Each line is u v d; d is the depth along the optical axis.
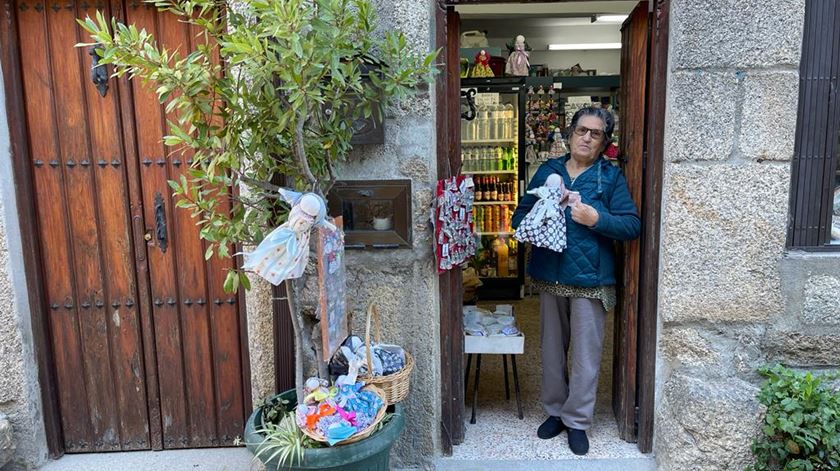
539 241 2.50
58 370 2.80
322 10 1.80
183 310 2.78
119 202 2.68
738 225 2.42
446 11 2.43
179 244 2.73
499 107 5.20
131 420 2.86
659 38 2.39
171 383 2.84
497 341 2.91
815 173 2.48
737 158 2.39
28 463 2.71
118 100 2.61
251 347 2.69
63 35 2.56
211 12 2.46
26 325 2.66
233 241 2.02
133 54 1.72
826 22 2.40
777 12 2.30
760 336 2.50
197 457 2.82
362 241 2.49
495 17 5.53
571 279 2.60
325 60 1.78
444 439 2.69
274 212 2.20
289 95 1.84
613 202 2.58
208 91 1.84
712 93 2.36
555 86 5.46
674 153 2.40
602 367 3.74
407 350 2.59
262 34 1.68
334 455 1.85
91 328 2.77
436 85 2.47
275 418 2.18
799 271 2.44
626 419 2.76
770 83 2.34
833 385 2.41
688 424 2.40
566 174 2.69
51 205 2.67
